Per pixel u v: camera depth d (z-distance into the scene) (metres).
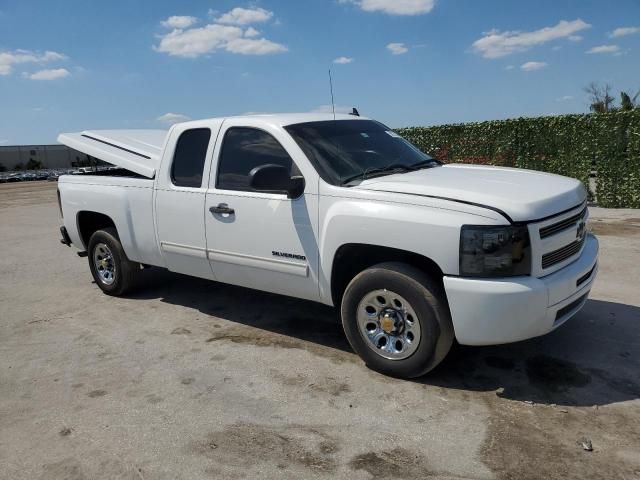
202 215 4.88
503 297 3.33
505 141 13.38
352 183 4.07
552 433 3.21
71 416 3.69
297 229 4.21
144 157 5.72
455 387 3.81
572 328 4.71
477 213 3.39
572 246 3.80
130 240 5.76
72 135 6.62
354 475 2.92
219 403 3.76
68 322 5.61
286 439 3.29
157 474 3.02
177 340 4.94
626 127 11.36
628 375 3.87
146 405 3.78
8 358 4.74
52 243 10.48
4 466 3.17
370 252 3.99
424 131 14.70
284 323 5.24
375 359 4.01
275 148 4.44
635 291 5.66
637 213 10.89
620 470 2.85
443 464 2.97
